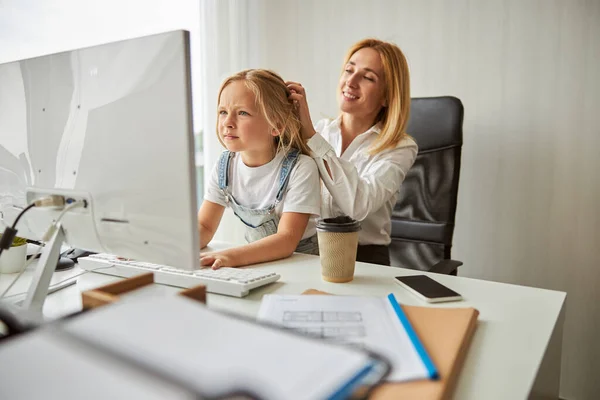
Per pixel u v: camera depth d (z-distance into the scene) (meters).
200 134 1.92
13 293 0.73
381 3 1.84
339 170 1.18
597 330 1.63
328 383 0.32
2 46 1.40
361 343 0.52
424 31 1.77
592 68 1.53
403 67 1.39
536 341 0.59
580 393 1.67
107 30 1.65
